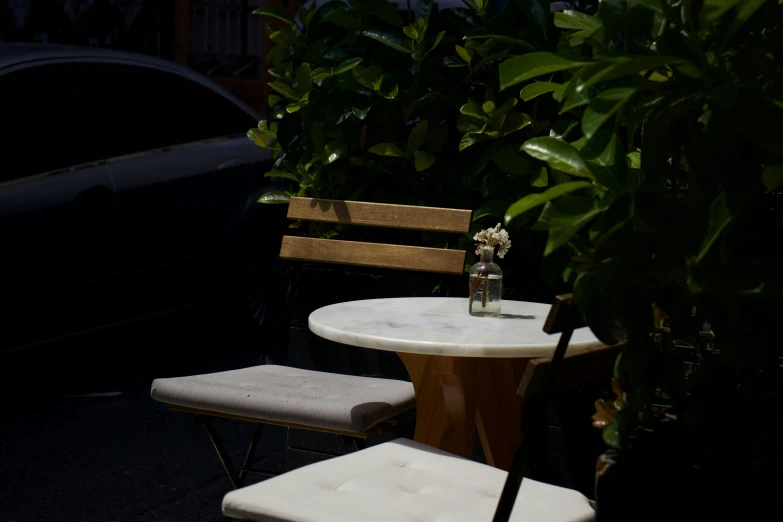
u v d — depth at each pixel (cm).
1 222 485
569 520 189
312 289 383
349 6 399
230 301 600
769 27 154
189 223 571
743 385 161
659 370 152
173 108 580
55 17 907
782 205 155
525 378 156
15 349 494
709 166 143
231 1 1005
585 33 152
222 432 458
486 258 277
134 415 479
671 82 157
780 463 145
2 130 496
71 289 514
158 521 343
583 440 327
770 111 138
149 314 556
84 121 533
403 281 370
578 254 148
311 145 394
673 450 151
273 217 610
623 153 145
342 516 183
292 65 409
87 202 521
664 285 149
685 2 140
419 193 384
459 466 222
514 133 357
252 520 189
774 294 136
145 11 956
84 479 386
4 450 419
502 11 366
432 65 377
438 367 268
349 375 351
